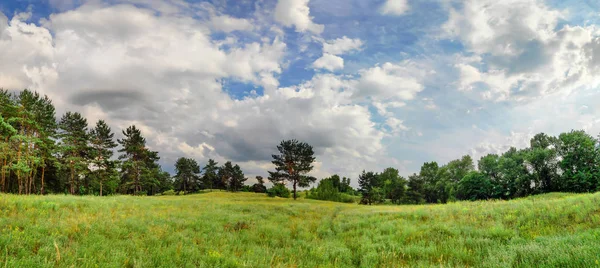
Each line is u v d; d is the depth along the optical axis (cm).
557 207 1286
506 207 1602
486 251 862
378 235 1239
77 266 616
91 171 6212
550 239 789
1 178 4728
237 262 755
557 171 6294
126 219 1216
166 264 688
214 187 11744
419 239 1115
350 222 1683
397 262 838
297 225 1594
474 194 7219
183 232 1116
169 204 2328
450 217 1533
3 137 4162
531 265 635
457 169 8881
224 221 1551
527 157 6638
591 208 1127
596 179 5400
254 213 2145
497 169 6950
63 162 5762
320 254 927
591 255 575
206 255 802
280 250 988
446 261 823
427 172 9512
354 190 12750
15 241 701
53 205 1433
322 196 8556
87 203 1758
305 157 6009
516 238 929
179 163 10288
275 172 6066
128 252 769
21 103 4653
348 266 824
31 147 4697
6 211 1108
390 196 9588
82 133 5956
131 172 7019
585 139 5800
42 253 656
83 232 912
